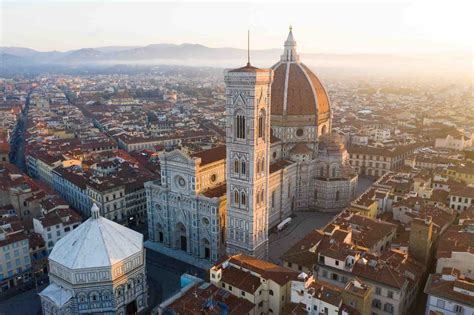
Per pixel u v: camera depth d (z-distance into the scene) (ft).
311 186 647.97
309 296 316.19
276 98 650.02
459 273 350.84
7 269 437.17
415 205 508.94
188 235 504.43
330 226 447.83
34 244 463.83
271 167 596.29
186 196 493.77
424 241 402.52
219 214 477.77
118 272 370.73
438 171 653.30
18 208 575.79
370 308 321.32
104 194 577.02
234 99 426.92
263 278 340.18
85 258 361.51
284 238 549.95
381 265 357.61
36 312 398.62
